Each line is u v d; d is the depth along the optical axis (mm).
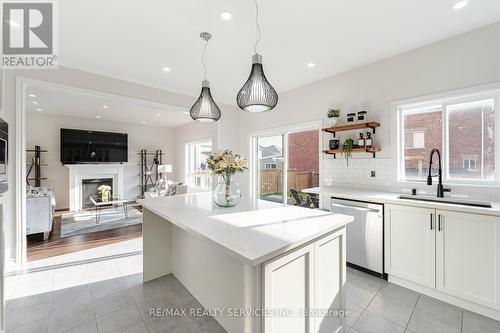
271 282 1113
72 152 6316
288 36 2402
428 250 2082
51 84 2951
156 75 3434
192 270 2154
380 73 2928
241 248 1094
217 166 1999
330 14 2051
